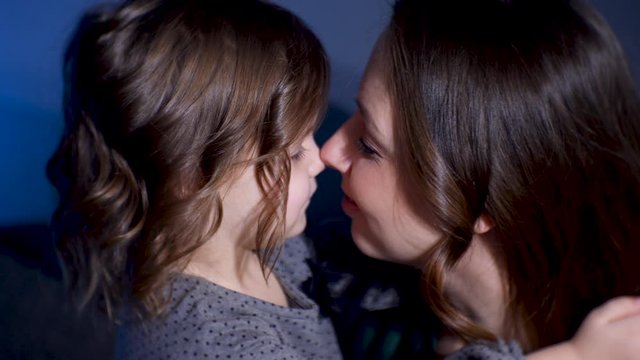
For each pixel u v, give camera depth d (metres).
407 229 0.69
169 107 0.65
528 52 0.61
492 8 0.62
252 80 0.66
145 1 0.69
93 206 0.69
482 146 0.61
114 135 0.68
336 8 0.97
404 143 0.64
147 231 0.68
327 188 1.04
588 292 0.71
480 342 0.64
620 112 0.67
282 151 0.68
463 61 0.61
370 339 0.82
